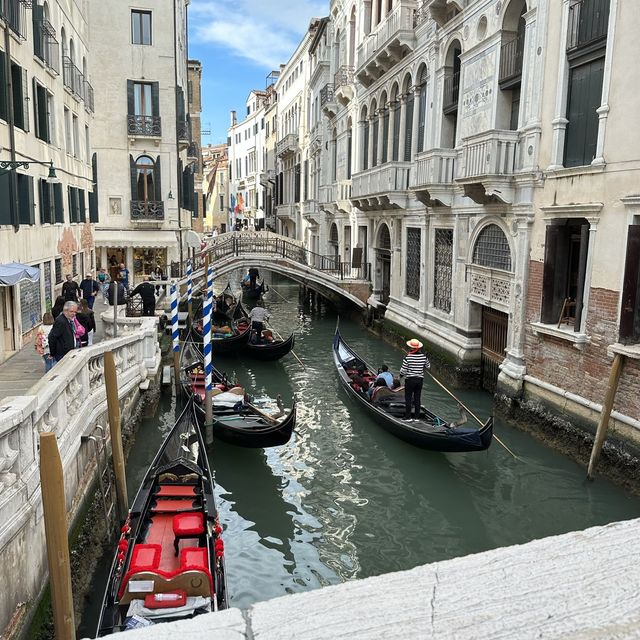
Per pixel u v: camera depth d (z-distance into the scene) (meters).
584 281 9.85
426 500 9.17
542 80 10.78
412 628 1.00
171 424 12.22
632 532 1.25
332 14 26.62
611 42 9.02
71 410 6.84
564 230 10.63
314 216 30.69
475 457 10.34
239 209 59.28
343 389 14.76
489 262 13.12
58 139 15.33
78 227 18.42
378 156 20.61
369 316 22.42
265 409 13.31
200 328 19.95
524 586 1.10
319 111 30.06
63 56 16.25
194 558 5.79
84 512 7.04
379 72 20.00
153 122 24.05
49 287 14.26
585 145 9.95
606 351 9.30
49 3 14.60
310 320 25.55
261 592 7.04
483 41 12.93
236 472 10.13
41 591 5.38
